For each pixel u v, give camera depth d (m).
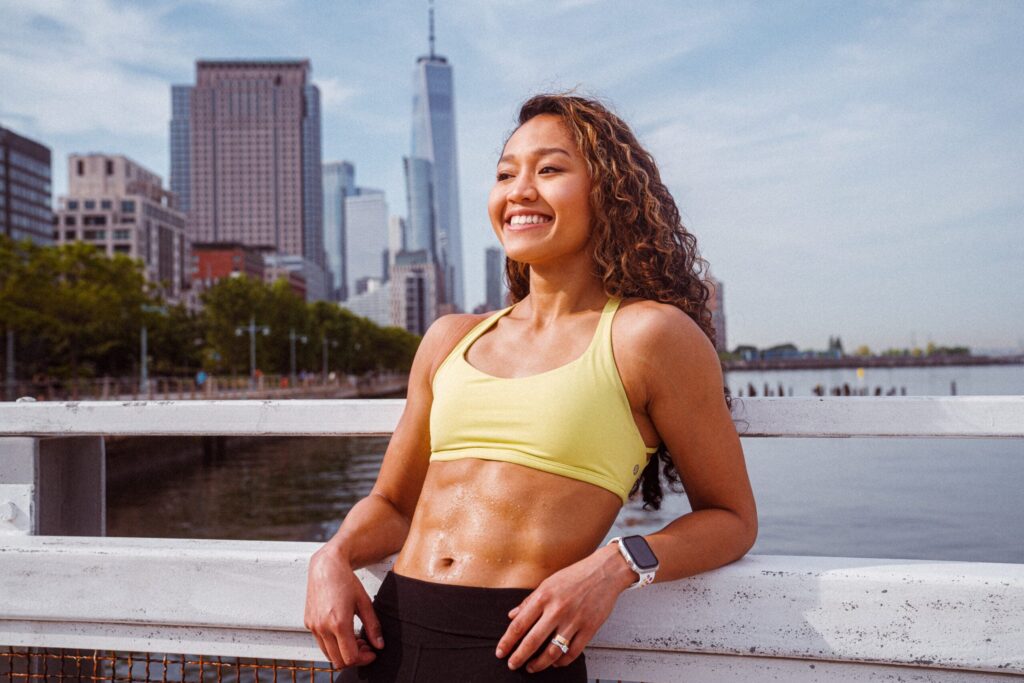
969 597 1.31
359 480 31.91
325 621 1.35
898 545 17.38
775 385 142.25
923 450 34.91
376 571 1.57
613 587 1.24
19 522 1.80
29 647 1.91
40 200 125.81
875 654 1.34
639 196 1.48
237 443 47.69
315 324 90.06
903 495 23.66
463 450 1.41
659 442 1.47
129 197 133.88
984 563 1.39
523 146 1.51
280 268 183.12
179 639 1.65
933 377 169.88
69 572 1.67
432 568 1.36
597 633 1.45
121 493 28.30
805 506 22.30
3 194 116.00
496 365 1.46
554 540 1.32
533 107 1.57
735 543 1.36
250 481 31.84
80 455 1.98
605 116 1.52
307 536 19.92
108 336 54.78
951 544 17.33
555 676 1.26
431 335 1.59
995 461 31.08
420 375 1.58
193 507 24.84
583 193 1.46
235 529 20.91
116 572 1.64
